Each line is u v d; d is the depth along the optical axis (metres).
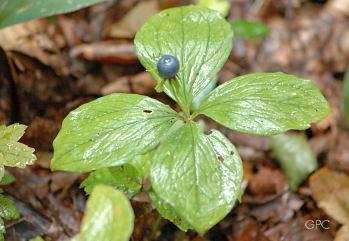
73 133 0.40
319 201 0.58
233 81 0.42
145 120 0.40
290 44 0.77
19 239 0.50
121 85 0.67
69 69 0.67
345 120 0.65
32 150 0.44
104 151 0.39
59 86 0.65
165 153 0.38
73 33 0.70
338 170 0.63
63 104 0.63
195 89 0.42
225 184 0.38
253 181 0.60
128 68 0.69
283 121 0.39
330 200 0.58
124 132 0.39
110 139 0.39
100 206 0.36
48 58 0.66
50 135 0.60
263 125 0.39
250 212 0.57
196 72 0.42
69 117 0.41
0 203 0.45
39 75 0.64
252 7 0.80
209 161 0.38
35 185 0.55
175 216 0.43
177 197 0.37
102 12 0.74
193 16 0.45
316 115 0.40
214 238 0.54
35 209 0.53
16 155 0.43
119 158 0.38
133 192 0.45
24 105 0.61
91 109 0.41
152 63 0.43
